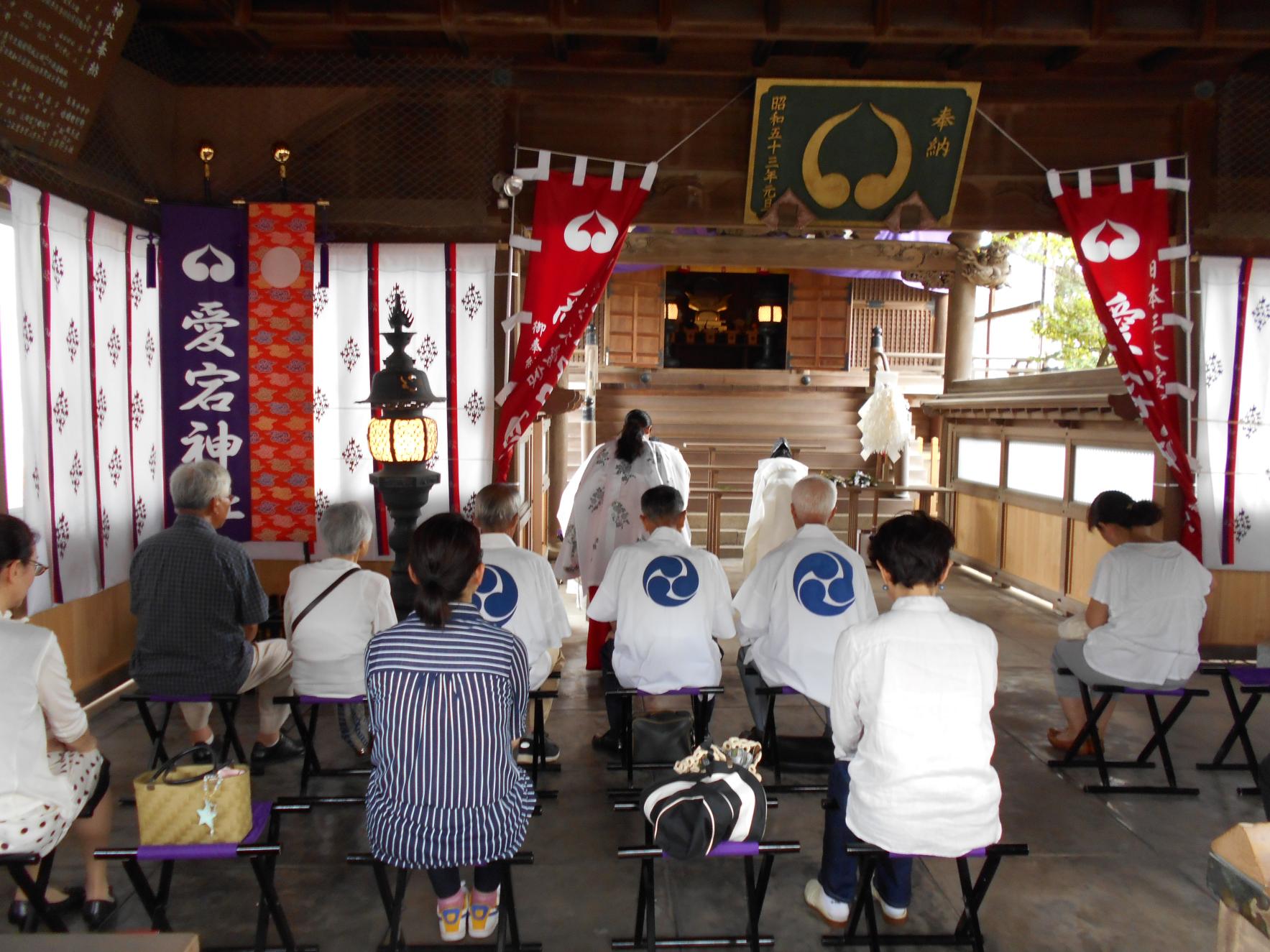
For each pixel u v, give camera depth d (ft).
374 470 16.81
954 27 14.90
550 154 16.37
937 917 9.32
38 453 12.75
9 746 7.38
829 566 11.50
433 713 7.25
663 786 7.95
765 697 12.67
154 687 11.10
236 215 15.72
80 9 11.80
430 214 16.83
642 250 35.94
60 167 13.11
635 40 16.47
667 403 44.52
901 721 7.42
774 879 10.00
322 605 11.05
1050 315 49.78
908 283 43.88
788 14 14.83
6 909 9.02
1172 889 9.91
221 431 16.05
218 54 16.49
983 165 17.54
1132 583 12.35
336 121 16.66
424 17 14.66
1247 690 12.00
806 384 45.34
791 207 17.29
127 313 15.07
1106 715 13.80
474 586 7.79
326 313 16.63
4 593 7.55
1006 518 27.07
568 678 17.49
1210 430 18.24
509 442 16.25
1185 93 17.37
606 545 17.37
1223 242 17.81
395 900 8.18
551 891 9.70
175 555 10.93
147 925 8.87
